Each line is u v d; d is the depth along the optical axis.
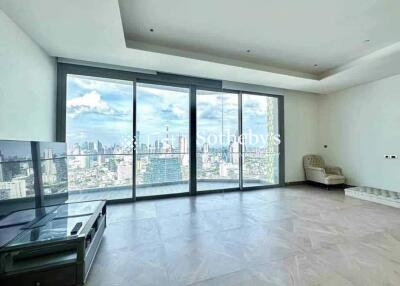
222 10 2.63
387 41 3.40
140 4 2.52
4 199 1.70
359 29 3.05
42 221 2.11
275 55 3.91
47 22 2.46
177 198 4.50
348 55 3.92
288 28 3.03
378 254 2.21
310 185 5.93
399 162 4.50
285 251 2.28
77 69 3.75
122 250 2.30
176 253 2.24
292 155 5.94
